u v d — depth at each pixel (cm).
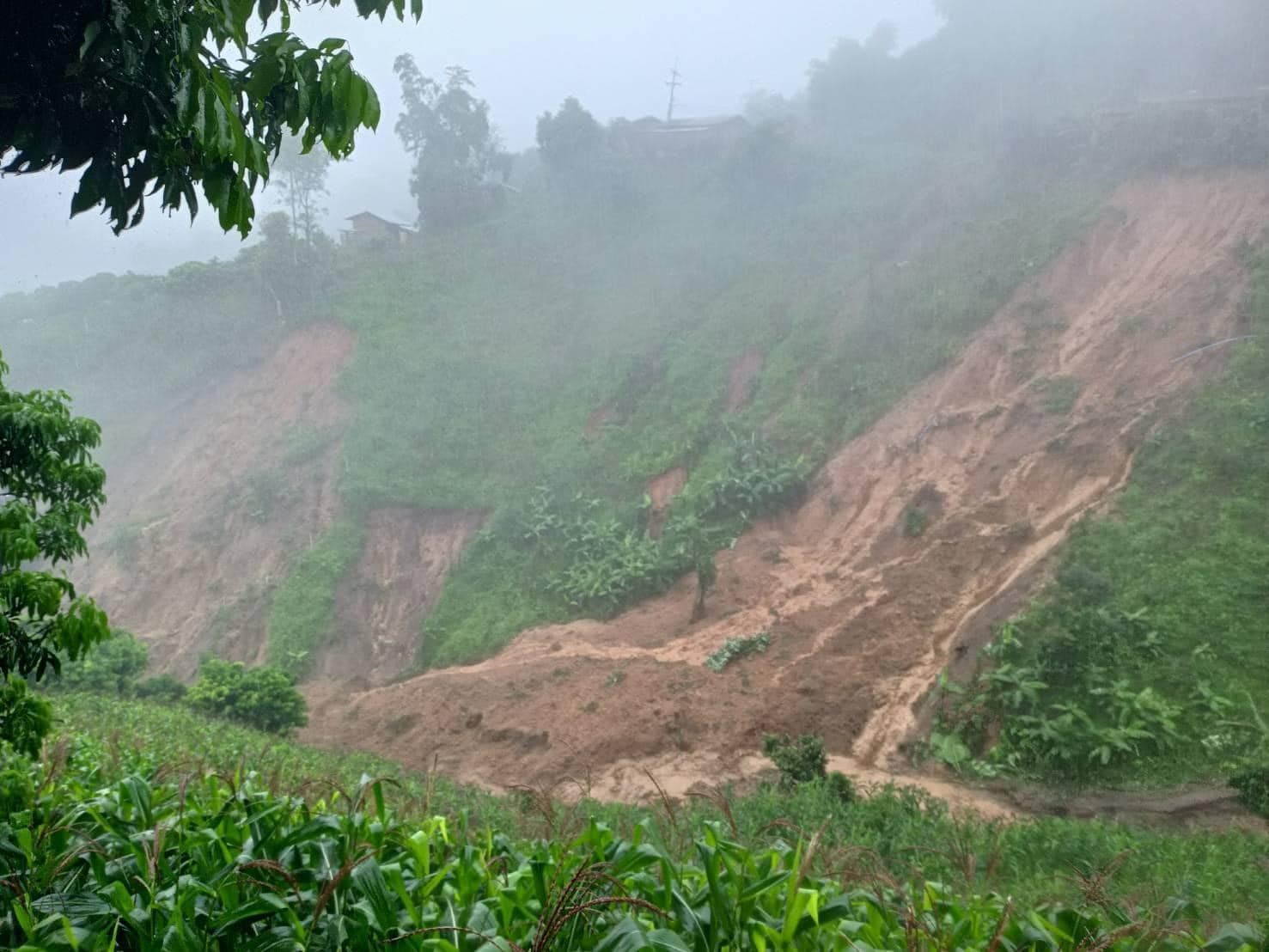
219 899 360
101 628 546
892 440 3203
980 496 2750
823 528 3108
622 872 371
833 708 2175
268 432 4844
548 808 630
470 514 3928
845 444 3356
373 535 3988
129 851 407
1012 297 3500
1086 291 3347
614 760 2175
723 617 2791
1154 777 1641
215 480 4694
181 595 4144
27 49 354
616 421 4166
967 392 3203
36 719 529
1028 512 2589
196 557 4241
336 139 405
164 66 353
